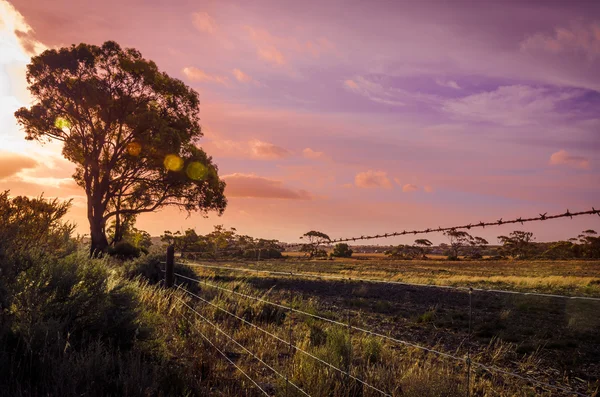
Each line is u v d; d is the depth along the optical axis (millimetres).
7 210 7285
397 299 17844
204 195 52094
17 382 4008
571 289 24156
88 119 46594
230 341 7227
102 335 5738
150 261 14914
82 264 6875
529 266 64312
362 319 12047
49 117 45375
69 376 4344
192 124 51469
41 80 44000
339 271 42969
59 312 5637
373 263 68750
